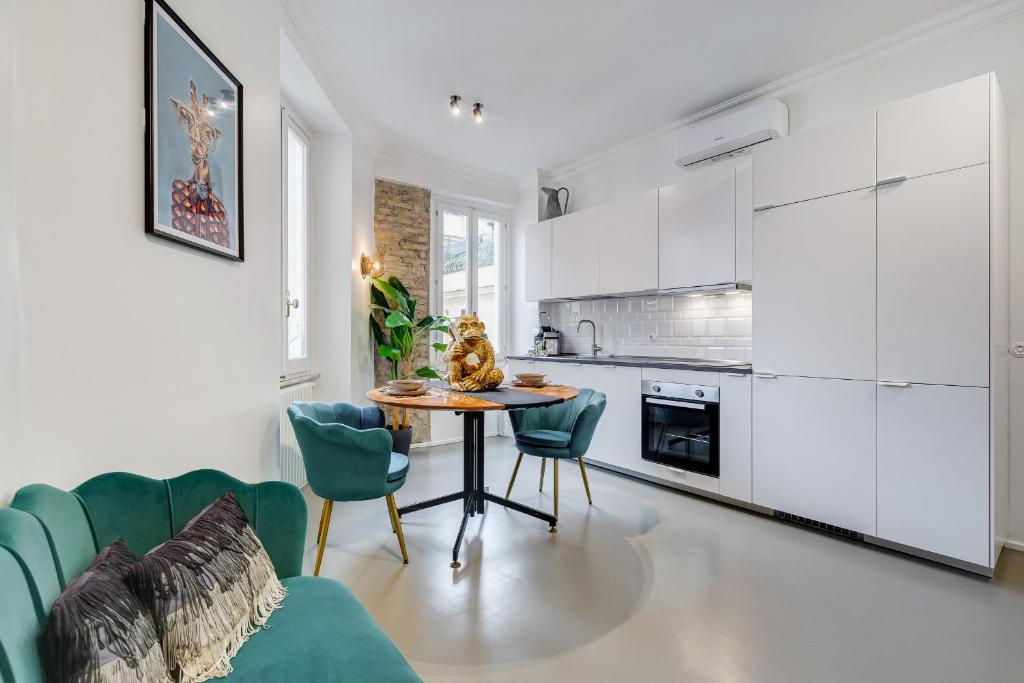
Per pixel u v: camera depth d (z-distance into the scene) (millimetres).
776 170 2816
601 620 1806
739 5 2533
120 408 1215
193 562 1026
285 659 986
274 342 2178
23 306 935
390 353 4082
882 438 2422
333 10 2570
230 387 1786
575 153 4625
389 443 2090
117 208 1195
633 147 4371
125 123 1223
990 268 2115
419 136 4227
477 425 2869
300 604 1192
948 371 2227
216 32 1698
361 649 1025
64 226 1035
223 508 1214
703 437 3211
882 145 2416
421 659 1574
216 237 1646
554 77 3260
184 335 1495
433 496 3246
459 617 1817
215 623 996
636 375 3664
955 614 1857
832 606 1911
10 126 894
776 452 2824
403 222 4570
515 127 4047
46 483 984
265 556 1229
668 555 2363
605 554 2371
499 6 2543
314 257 3719
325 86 3105
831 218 2592
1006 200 2379
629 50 2938
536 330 5184
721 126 3477
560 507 3062
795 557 2346
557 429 3250
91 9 1107
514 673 1513
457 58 3035
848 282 2531
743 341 3646
